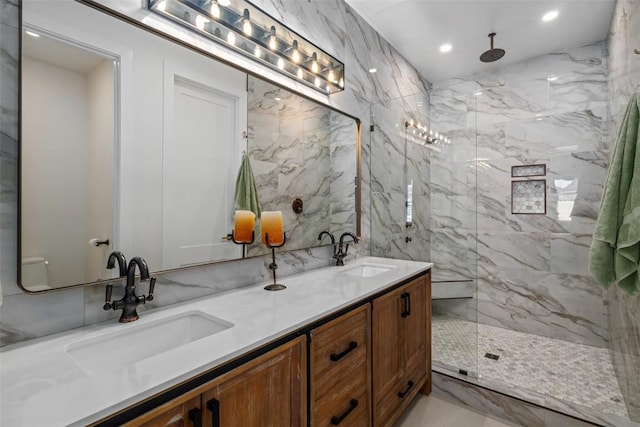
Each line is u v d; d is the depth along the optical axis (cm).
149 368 74
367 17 250
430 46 293
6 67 89
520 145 311
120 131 112
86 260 102
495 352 263
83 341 91
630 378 181
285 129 180
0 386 67
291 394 102
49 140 96
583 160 280
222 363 80
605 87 273
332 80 203
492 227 326
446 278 301
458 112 349
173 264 126
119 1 112
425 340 207
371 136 259
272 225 152
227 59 149
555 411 178
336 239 221
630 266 153
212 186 142
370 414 144
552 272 294
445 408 199
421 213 311
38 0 95
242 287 152
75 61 102
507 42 286
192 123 134
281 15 176
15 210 90
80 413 58
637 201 147
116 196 110
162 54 124
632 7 183
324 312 115
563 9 239
